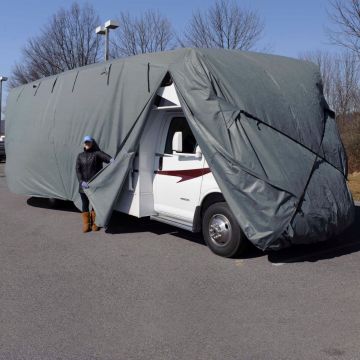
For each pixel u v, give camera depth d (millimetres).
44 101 10789
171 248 7379
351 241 7781
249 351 4035
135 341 4230
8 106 12641
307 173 6426
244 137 6238
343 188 6859
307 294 5375
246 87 6668
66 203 11492
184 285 5688
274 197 6086
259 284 5707
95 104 8781
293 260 6688
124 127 7973
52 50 31078
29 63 33000
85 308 4984
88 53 30406
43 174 10672
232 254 6676
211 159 6387
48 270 6320
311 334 4344
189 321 4648
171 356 3957
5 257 6961
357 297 5281
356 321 4629
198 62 6734
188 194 7246
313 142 6793
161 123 7898
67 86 9977
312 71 7895
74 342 4211
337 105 23609
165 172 7723
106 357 3945
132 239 7996
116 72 8352
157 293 5422
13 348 4102
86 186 8453
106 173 8195
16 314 4828
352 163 19000
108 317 4750
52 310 4934
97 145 8633
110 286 5668
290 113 6809
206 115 6477
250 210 6102
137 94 7746
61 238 8164
